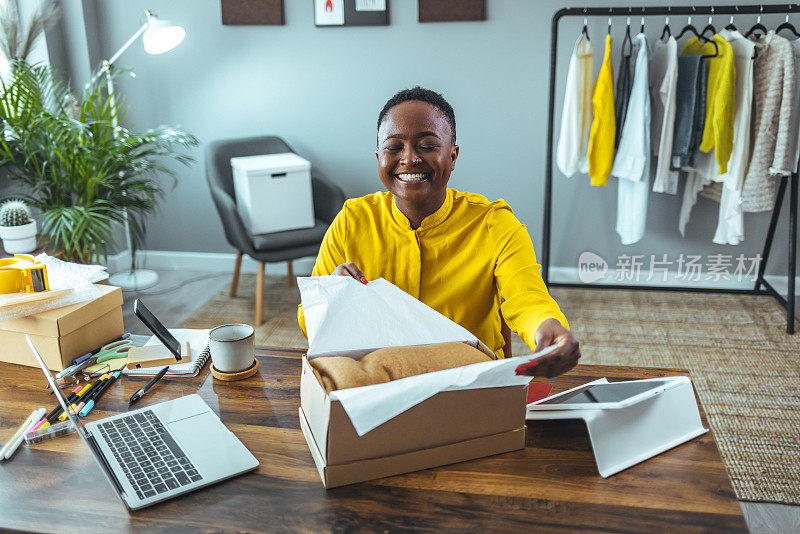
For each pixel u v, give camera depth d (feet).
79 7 11.65
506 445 3.60
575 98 10.32
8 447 3.67
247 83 12.19
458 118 11.84
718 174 10.22
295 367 4.63
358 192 12.55
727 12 9.30
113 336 5.02
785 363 9.18
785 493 6.48
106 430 3.85
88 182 10.36
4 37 10.39
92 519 3.16
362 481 3.38
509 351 5.30
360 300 3.88
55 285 4.86
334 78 11.95
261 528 3.09
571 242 12.21
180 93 12.38
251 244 10.51
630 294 11.85
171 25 10.37
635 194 10.62
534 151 11.82
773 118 9.48
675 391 3.86
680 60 9.81
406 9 11.37
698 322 10.61
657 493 3.31
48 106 11.46
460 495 3.29
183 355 4.65
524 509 3.20
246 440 3.76
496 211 4.64
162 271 13.33
